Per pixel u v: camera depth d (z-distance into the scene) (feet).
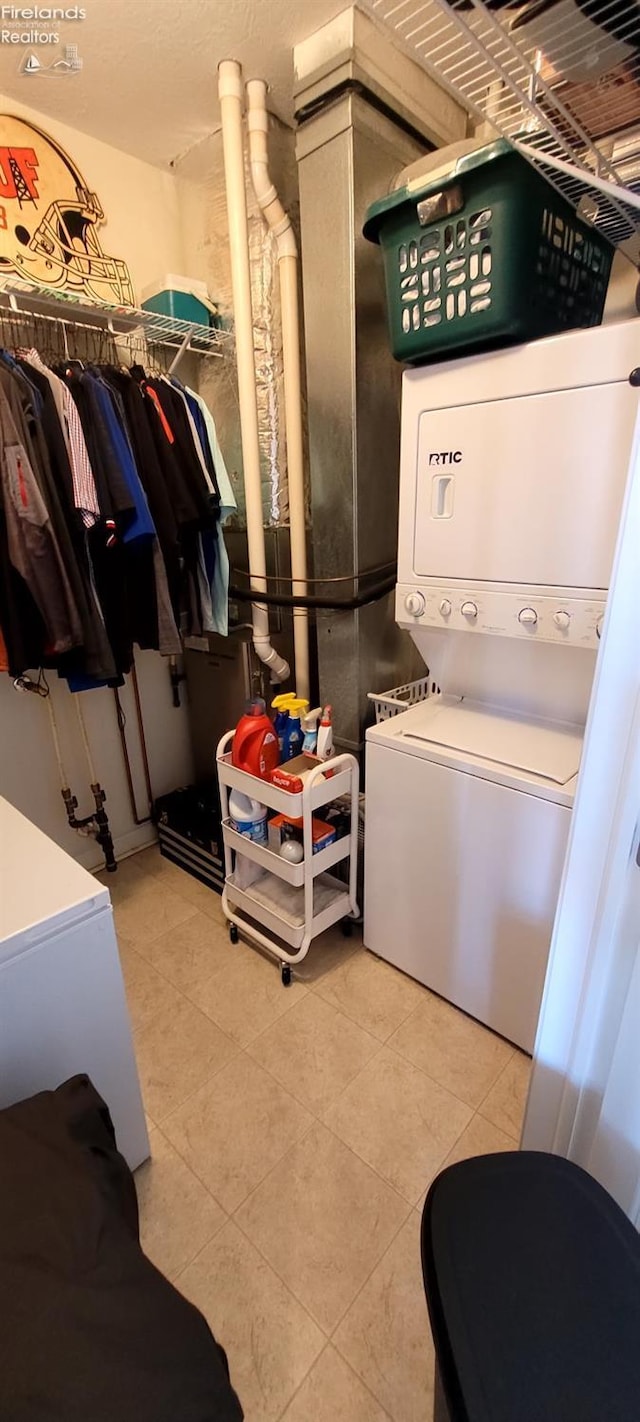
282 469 6.91
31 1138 2.73
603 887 2.62
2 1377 1.85
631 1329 2.09
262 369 6.61
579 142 3.02
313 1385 3.22
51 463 5.08
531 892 4.57
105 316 5.96
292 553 6.87
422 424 4.72
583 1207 2.47
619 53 2.40
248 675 7.68
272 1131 4.54
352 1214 4.00
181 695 8.86
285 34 4.93
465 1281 2.22
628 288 5.26
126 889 7.60
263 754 5.84
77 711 7.47
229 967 6.22
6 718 6.86
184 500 6.04
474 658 5.32
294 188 6.41
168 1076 4.99
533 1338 2.06
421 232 4.07
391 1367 3.28
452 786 4.83
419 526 4.98
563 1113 3.17
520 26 2.26
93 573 5.58
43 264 6.00
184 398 6.15
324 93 4.92
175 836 7.95
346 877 6.70
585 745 2.56
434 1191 2.56
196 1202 4.08
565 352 3.81
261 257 6.28
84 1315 2.02
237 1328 3.45
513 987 4.98
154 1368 1.92
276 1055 5.17
